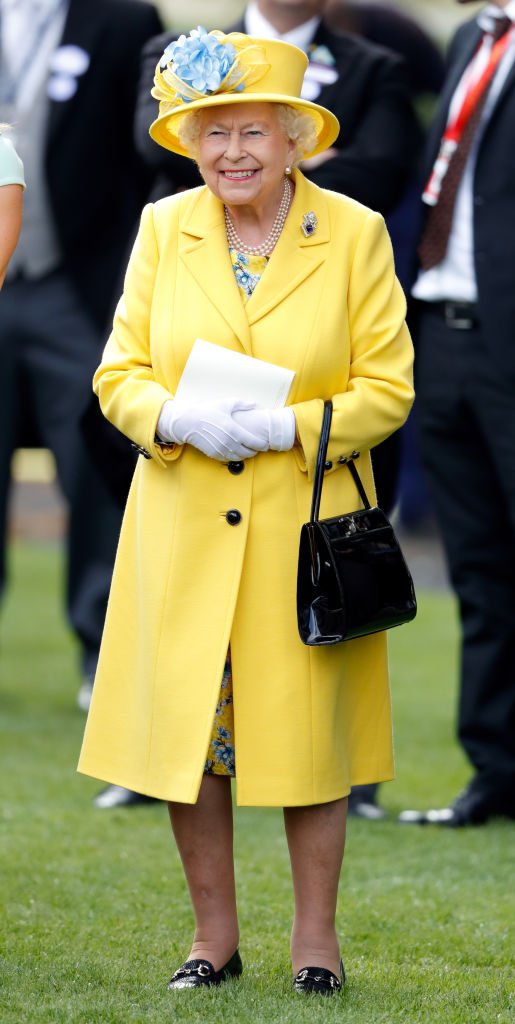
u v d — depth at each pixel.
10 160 10.76
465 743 15.30
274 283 9.97
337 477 10.06
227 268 10.01
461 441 15.06
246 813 15.55
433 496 15.32
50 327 18.77
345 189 14.01
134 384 10.09
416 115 15.03
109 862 13.42
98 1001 9.80
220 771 10.12
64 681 21.31
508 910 12.27
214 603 9.86
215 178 9.84
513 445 14.56
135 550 10.24
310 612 9.72
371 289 10.11
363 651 10.21
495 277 14.42
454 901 12.51
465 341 14.71
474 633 15.24
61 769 16.69
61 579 29.84
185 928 11.68
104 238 18.75
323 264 10.05
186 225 10.16
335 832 10.10
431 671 22.36
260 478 9.90
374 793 15.44
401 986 10.33
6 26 18.39
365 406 9.98
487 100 14.50
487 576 15.21
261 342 9.93
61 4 18.34
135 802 15.48
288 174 10.16
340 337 10.00
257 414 9.73
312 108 9.81
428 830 14.84
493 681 15.16
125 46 18.25
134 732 10.08
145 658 10.01
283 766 9.84
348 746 10.16
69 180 18.42
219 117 9.76
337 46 14.57
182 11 28.88
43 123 18.39
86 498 19.00
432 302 14.88
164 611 9.94
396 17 22.80
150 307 10.23
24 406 19.16
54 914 11.93
